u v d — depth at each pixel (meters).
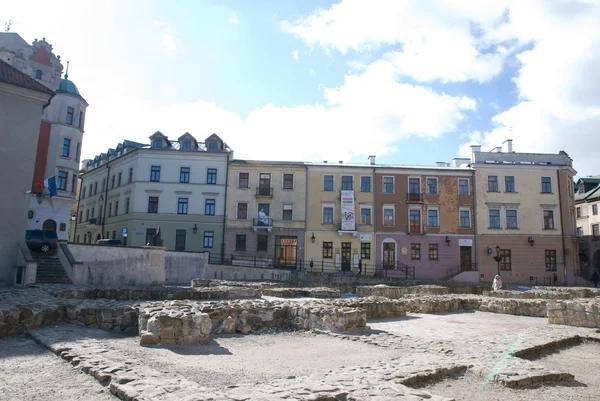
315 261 53.94
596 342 11.80
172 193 55.00
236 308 13.12
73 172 48.09
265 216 54.62
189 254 38.69
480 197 55.00
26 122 28.03
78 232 72.00
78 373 7.23
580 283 53.12
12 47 44.47
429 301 19.66
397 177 55.69
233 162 55.81
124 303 13.23
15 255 26.44
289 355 9.62
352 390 6.12
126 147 62.72
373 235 54.38
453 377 7.66
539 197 55.12
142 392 5.76
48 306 12.14
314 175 55.81
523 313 19.17
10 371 7.41
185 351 9.75
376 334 12.23
